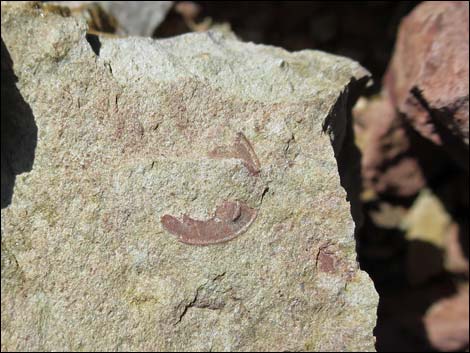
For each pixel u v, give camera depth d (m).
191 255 0.22
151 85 0.23
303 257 0.22
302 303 0.21
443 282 0.33
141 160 0.22
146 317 0.21
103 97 0.23
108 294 0.22
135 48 0.24
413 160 0.33
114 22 0.32
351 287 0.22
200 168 0.22
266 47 0.26
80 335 0.21
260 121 0.23
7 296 0.22
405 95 0.30
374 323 0.21
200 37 0.25
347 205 0.22
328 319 0.21
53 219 0.22
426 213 0.34
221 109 0.23
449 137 0.29
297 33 0.35
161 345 0.21
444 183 0.34
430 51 0.28
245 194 0.22
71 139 0.23
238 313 0.21
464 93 0.27
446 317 0.31
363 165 0.33
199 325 0.21
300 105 0.23
